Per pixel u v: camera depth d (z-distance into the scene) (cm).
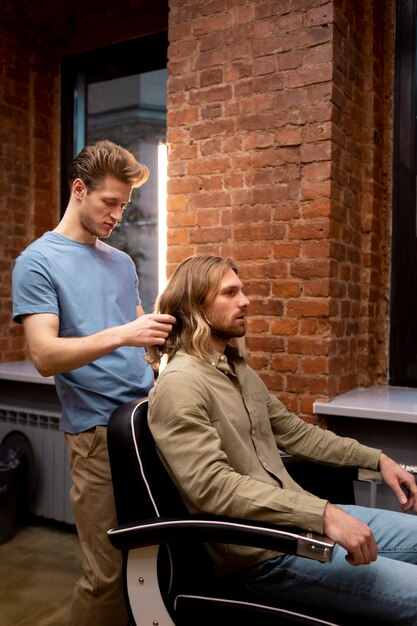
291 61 228
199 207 251
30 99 356
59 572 242
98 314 161
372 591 118
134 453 126
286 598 125
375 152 258
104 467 156
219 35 244
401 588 117
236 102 241
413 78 262
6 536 274
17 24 339
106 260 170
